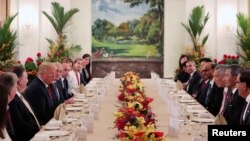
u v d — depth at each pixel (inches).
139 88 266.7
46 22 545.3
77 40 577.6
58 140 150.6
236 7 539.8
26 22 534.3
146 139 125.0
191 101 269.4
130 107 169.3
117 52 580.1
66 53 530.9
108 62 579.5
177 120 162.2
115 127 177.3
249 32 507.8
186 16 557.3
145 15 580.1
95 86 382.3
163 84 365.4
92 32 578.9
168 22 577.6
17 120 179.9
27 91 225.0
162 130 178.5
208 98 274.1
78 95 287.3
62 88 290.5
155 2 579.2
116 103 273.3
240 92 178.7
